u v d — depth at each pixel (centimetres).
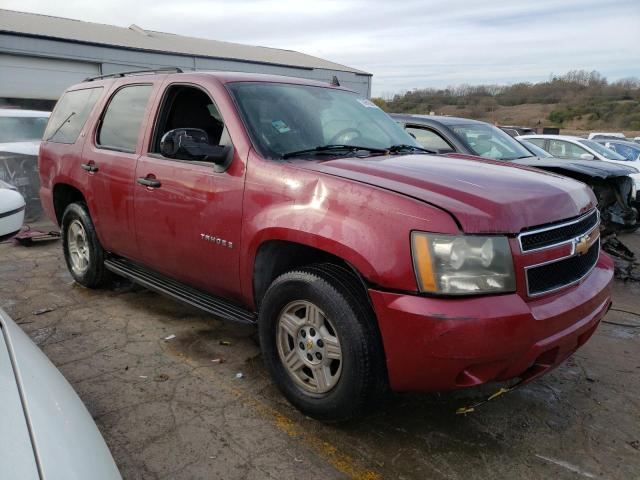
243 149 322
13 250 647
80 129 470
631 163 1120
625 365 387
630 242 809
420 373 246
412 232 245
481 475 260
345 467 262
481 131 709
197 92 391
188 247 356
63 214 513
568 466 269
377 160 324
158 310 452
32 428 146
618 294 565
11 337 186
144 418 296
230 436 283
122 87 440
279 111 356
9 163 809
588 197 315
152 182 373
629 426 306
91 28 2375
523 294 249
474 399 321
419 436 289
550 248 263
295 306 294
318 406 283
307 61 3116
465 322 232
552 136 1221
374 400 270
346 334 262
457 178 287
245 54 2741
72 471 138
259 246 306
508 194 268
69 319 430
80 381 334
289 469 260
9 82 1780
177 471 256
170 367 355
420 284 241
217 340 397
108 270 480
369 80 3198
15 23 2027
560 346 262
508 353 239
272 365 309
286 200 292
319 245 271
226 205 323
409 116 709
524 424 304
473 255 239
